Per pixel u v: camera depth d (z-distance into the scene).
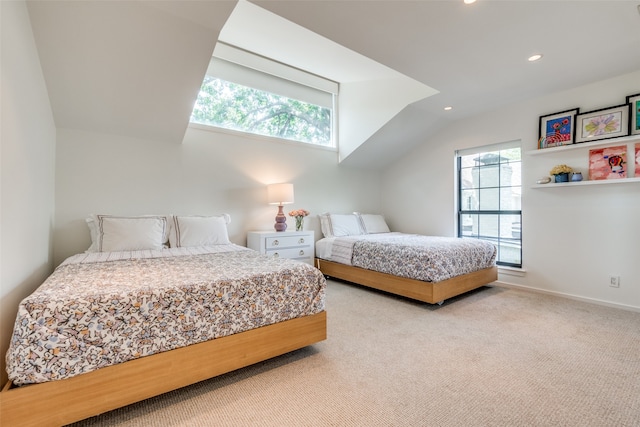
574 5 1.85
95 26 1.99
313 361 1.93
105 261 2.22
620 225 2.90
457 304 3.06
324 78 4.50
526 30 2.12
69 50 2.11
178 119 2.98
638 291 2.80
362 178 5.10
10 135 1.49
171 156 3.33
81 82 2.38
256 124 3.99
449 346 2.13
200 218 3.22
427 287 2.89
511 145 3.69
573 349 2.07
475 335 2.31
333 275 4.02
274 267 2.00
